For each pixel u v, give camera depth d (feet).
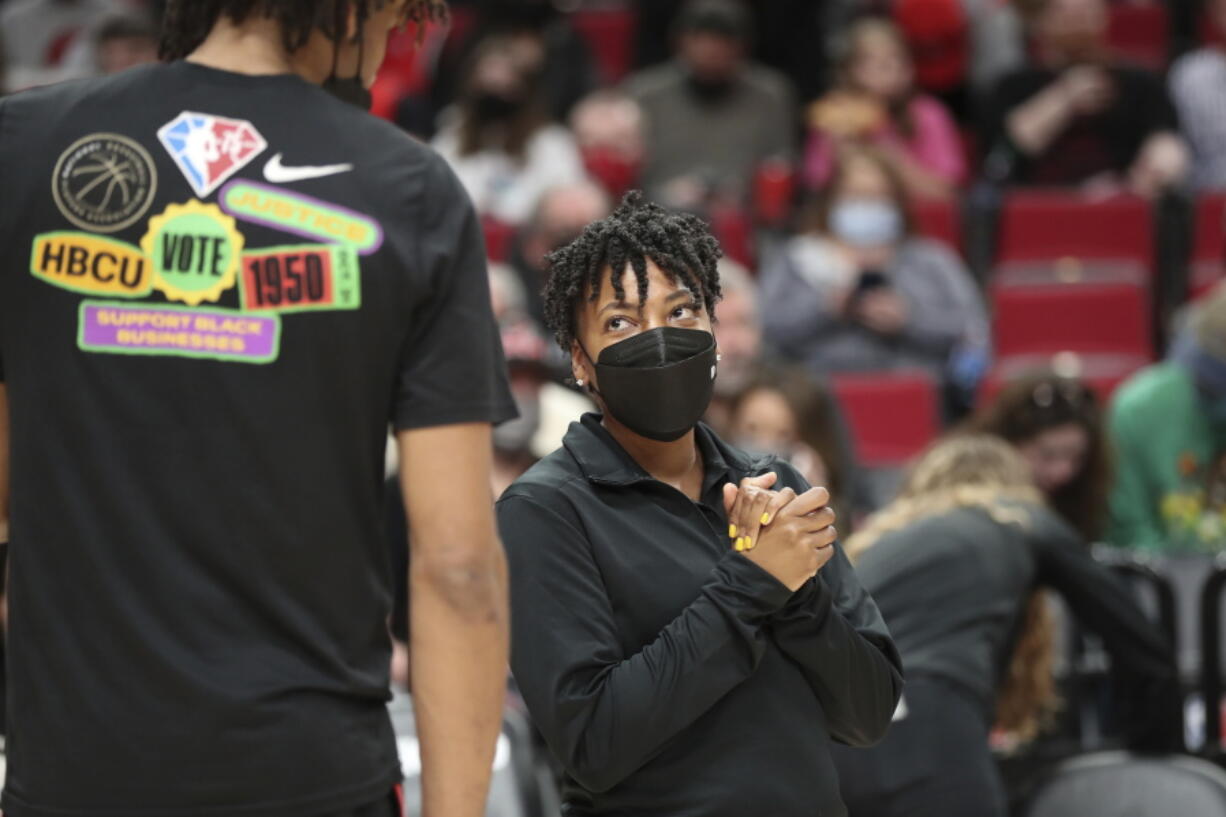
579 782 19.61
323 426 16.17
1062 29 75.56
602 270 19.88
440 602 16.34
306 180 16.38
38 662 16.17
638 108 75.51
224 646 15.85
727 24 74.43
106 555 15.94
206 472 15.94
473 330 16.62
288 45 17.08
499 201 70.03
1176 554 43.96
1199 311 51.44
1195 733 36.68
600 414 21.47
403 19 17.93
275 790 15.75
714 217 67.36
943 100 81.87
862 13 83.76
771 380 43.09
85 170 16.31
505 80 70.49
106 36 66.18
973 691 29.73
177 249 16.16
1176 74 79.20
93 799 15.78
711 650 18.90
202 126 16.48
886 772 29.09
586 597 19.70
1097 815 33.09
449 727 16.35
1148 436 50.60
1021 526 31.63
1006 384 39.34
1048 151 75.05
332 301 16.15
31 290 16.30
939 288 63.36
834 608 19.80
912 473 33.88
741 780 19.34
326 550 16.21
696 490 20.83
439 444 16.43
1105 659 36.83
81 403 16.12
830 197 63.52
